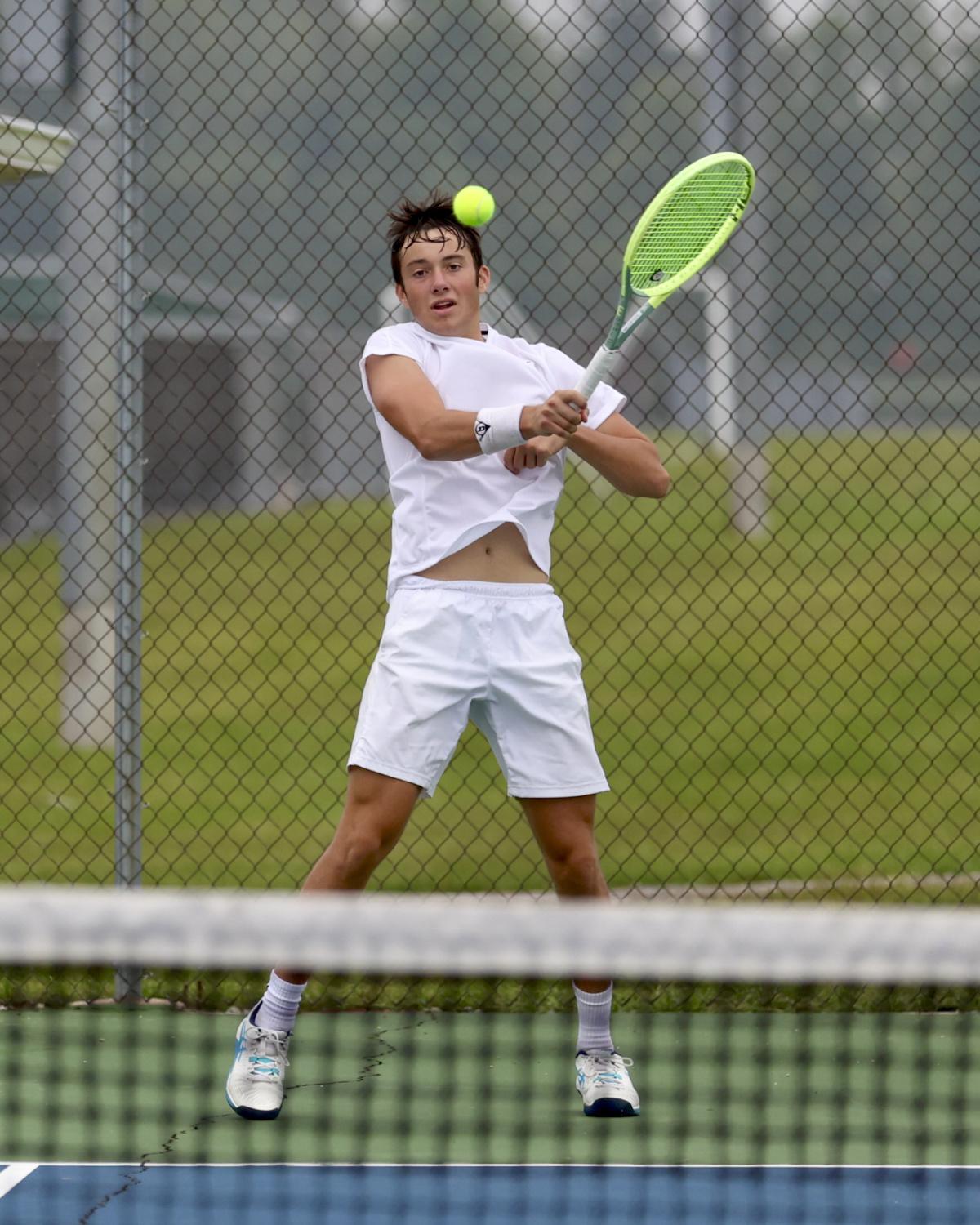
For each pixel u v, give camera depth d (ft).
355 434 255.09
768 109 273.54
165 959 31.58
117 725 57.26
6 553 186.39
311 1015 55.57
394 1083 48.52
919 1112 45.73
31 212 92.99
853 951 31.99
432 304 44.80
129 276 57.77
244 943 31.68
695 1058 50.83
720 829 83.97
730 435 216.95
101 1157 42.37
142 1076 48.98
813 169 70.23
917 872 72.08
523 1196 40.14
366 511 245.24
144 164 63.57
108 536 95.61
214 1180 40.93
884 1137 43.93
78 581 97.30
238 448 217.15
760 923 32.42
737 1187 40.70
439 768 43.65
